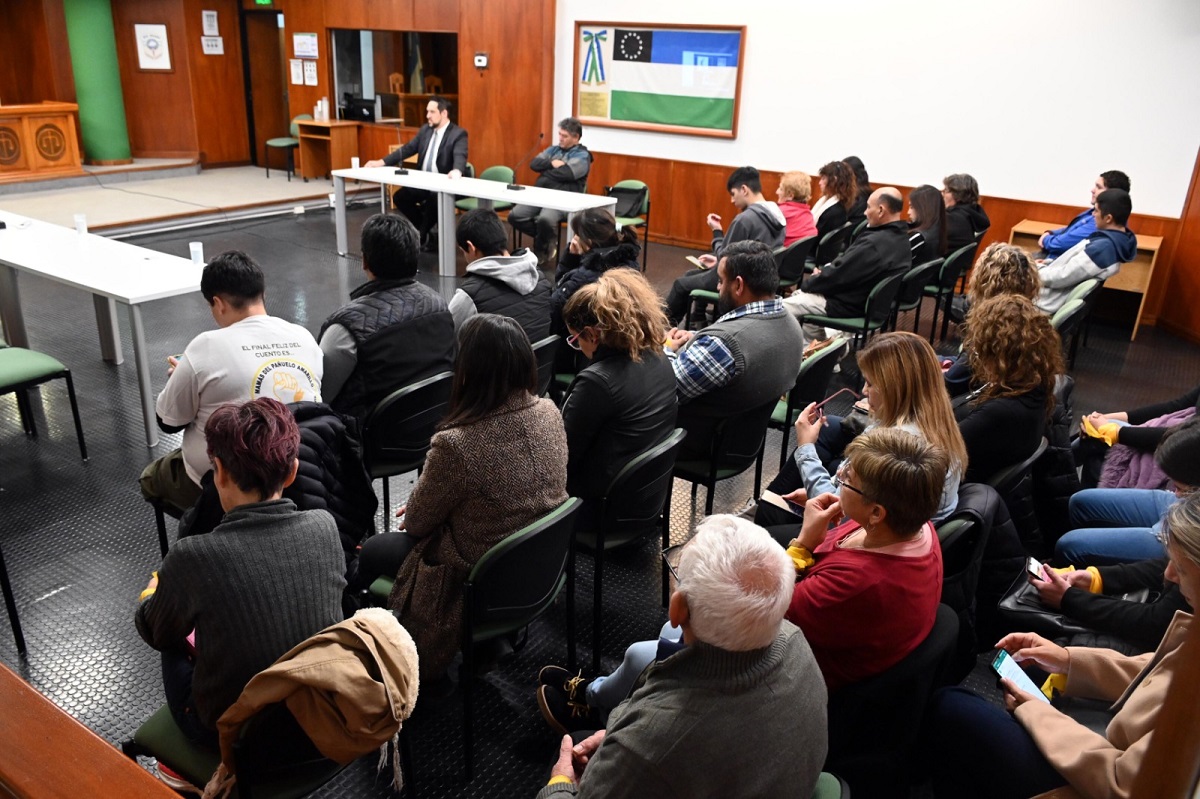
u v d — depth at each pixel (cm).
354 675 133
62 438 370
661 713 118
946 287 522
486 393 191
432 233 799
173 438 375
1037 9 604
